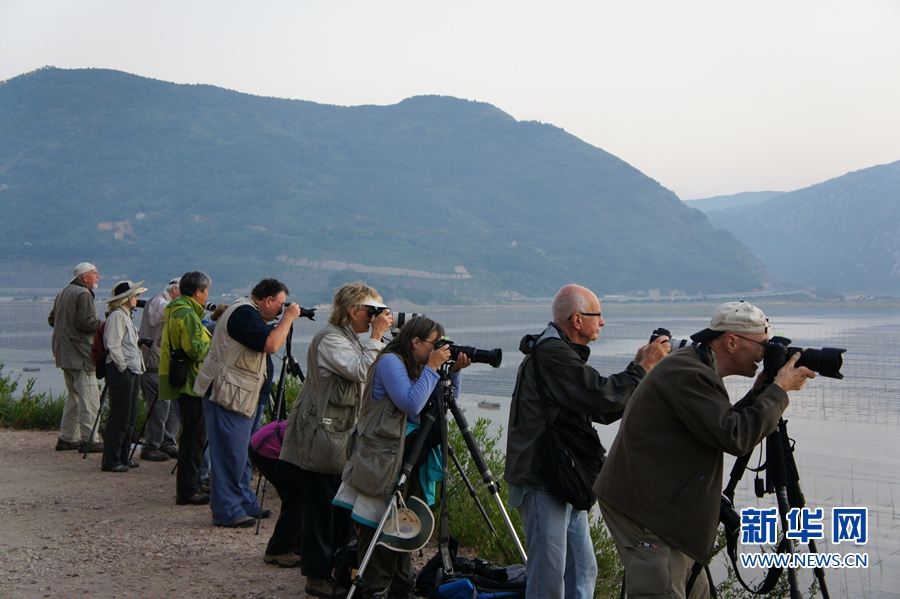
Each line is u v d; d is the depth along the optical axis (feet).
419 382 12.28
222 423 18.75
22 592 14.43
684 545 9.99
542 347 11.78
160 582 15.10
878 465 123.44
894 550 37.24
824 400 255.29
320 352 14.25
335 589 13.87
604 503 10.60
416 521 12.44
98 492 22.99
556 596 11.41
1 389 40.09
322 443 13.97
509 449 12.05
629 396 11.38
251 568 16.10
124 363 25.88
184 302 21.76
